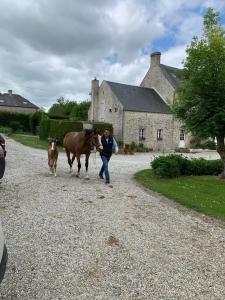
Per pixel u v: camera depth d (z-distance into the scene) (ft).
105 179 42.37
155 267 17.15
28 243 19.43
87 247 19.35
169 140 129.70
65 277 15.61
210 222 25.95
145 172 53.26
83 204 29.22
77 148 42.86
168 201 32.83
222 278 16.25
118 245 19.94
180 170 51.90
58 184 37.73
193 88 49.55
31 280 15.17
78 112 204.74
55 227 22.53
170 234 22.56
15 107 230.27
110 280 15.55
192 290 14.94
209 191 39.29
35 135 143.23
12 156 62.23
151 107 125.70
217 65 48.57
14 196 30.68
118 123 119.24
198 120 49.93
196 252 19.47
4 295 13.82
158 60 138.10
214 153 115.75
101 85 128.88
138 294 14.40
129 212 27.61
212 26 50.26
